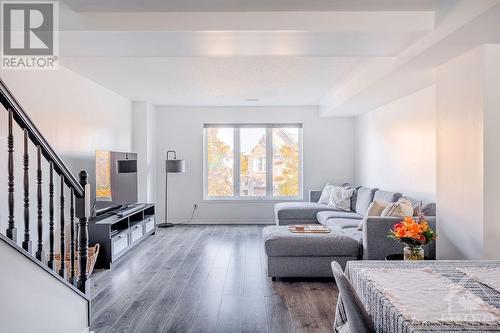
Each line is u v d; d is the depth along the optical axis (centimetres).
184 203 736
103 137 545
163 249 527
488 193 281
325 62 420
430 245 362
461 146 308
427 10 272
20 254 200
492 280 176
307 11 273
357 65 434
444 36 260
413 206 415
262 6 265
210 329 277
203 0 255
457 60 312
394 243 369
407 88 450
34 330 211
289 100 679
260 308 316
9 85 335
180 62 416
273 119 740
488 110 278
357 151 721
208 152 746
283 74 475
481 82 280
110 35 283
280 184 748
